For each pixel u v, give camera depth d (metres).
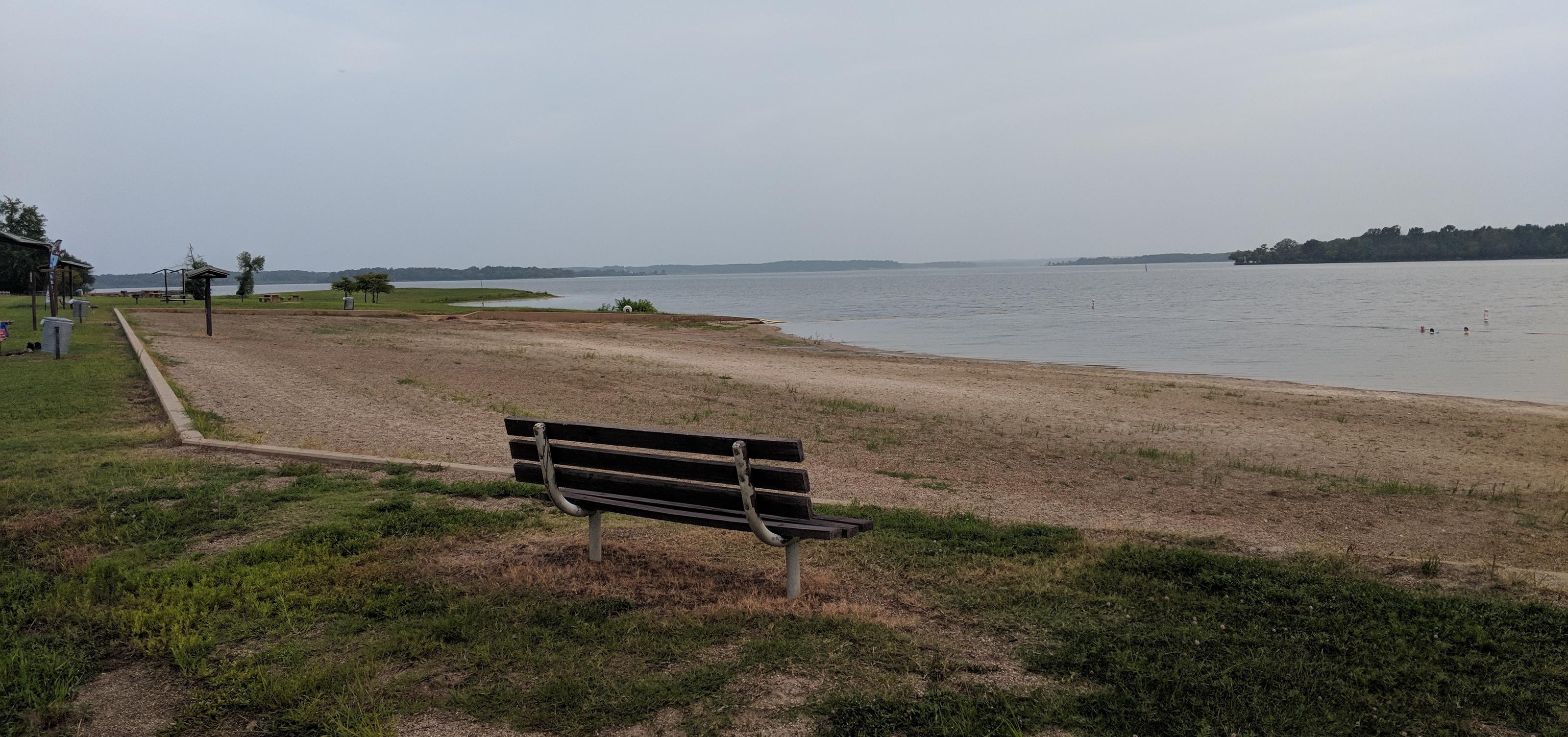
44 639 3.94
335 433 10.59
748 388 17.75
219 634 4.04
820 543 5.67
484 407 13.73
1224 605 4.46
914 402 16.52
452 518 6.09
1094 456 11.60
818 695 3.48
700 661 3.80
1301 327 45.81
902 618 4.33
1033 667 3.74
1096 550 5.55
